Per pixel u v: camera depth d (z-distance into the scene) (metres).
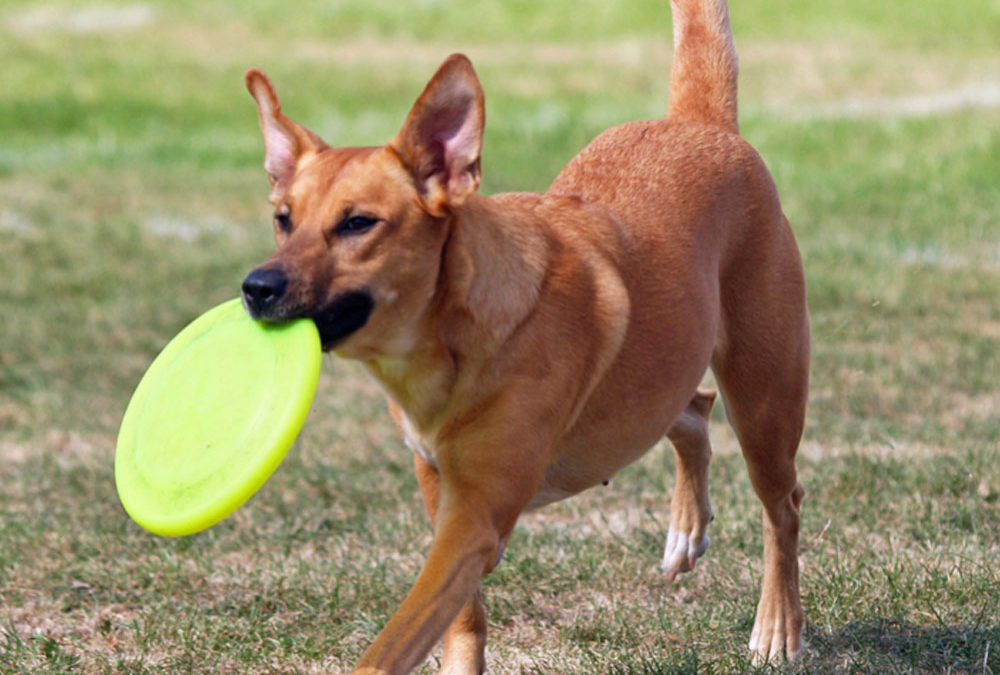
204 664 8.31
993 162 26.03
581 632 8.68
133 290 19.83
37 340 17.17
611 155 8.33
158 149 30.91
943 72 34.97
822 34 39.62
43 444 13.46
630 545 10.09
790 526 8.46
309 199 6.70
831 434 12.77
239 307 7.48
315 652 8.41
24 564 9.98
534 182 26.34
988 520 10.35
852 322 16.89
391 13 44.69
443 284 6.73
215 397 7.08
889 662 8.00
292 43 42.12
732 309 8.27
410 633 6.29
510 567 9.59
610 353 7.29
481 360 6.76
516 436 6.75
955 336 16.16
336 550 10.34
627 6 44.25
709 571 9.70
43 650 8.45
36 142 31.97
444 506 6.74
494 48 41.12
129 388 15.55
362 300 6.60
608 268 7.41
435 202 6.62
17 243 22.28
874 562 9.47
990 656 7.98
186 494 6.78
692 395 8.01
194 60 39.66
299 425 6.43
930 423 12.85
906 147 27.62
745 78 35.41
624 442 7.62
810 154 27.81
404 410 7.01
